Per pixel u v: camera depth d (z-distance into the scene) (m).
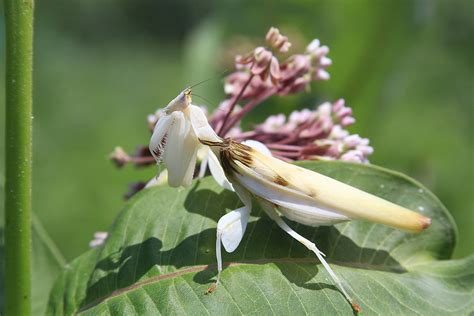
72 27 1.93
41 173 1.12
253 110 0.45
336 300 0.30
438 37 1.22
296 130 0.35
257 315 0.30
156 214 0.32
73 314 0.32
